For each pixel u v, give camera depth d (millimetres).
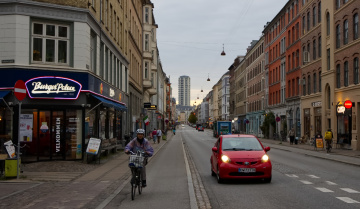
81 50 19844
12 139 18641
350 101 30562
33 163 18391
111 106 22234
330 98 37562
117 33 31250
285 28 55094
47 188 11617
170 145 41750
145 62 55219
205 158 23969
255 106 77250
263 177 12406
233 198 9883
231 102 113562
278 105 58344
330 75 36844
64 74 19422
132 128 41688
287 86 53688
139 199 9883
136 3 46969
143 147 10531
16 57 18453
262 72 70438
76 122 19688
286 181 13023
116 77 30719
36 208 8633
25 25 18609
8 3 18406
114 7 29406
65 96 19312
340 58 34750
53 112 19422
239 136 14031
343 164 19703
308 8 44781
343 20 34156
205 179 13859
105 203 9219
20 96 13477
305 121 45812
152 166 19016
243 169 12344
